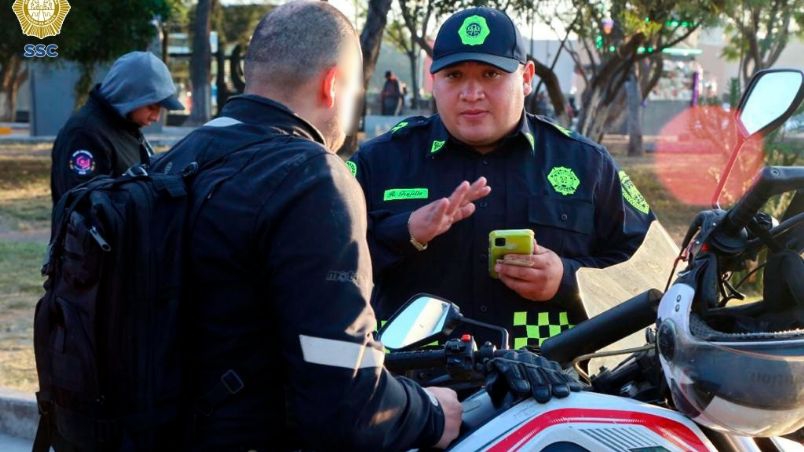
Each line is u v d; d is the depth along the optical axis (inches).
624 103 963.3
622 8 416.8
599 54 469.4
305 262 73.1
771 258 76.3
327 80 84.0
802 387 70.2
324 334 72.2
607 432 76.9
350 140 595.8
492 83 114.9
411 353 86.9
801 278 74.6
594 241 121.1
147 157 198.1
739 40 556.7
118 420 75.8
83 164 185.9
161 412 75.9
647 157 918.4
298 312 72.8
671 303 75.4
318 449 75.0
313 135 83.6
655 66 925.8
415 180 120.6
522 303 116.3
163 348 75.6
